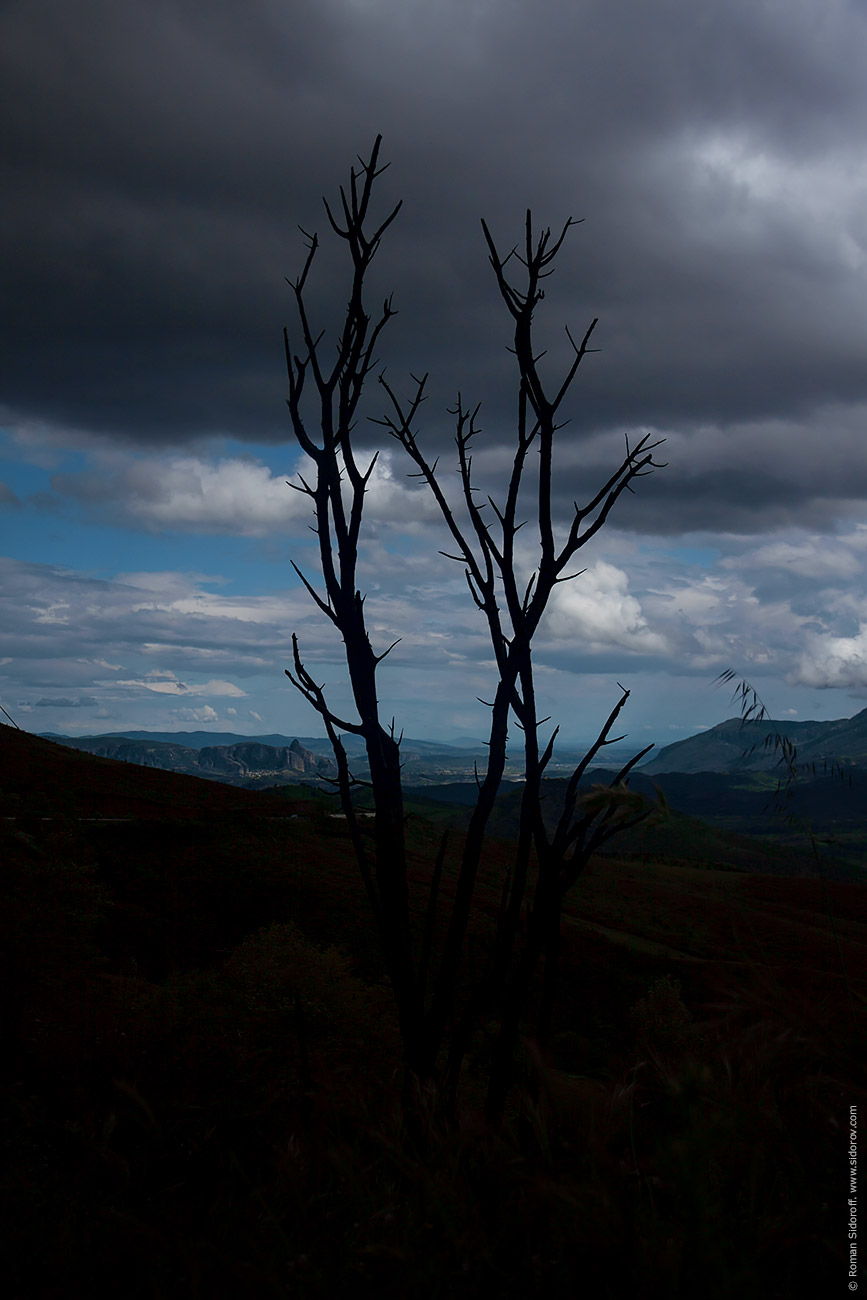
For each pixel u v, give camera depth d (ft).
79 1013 28.48
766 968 3.62
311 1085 4.78
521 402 8.50
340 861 158.92
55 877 44.42
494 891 122.21
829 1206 3.45
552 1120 4.20
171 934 122.52
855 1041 3.34
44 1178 3.98
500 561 8.20
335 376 8.48
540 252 8.54
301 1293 3.24
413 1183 3.70
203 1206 3.92
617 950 110.22
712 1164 3.72
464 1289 3.22
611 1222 3.14
